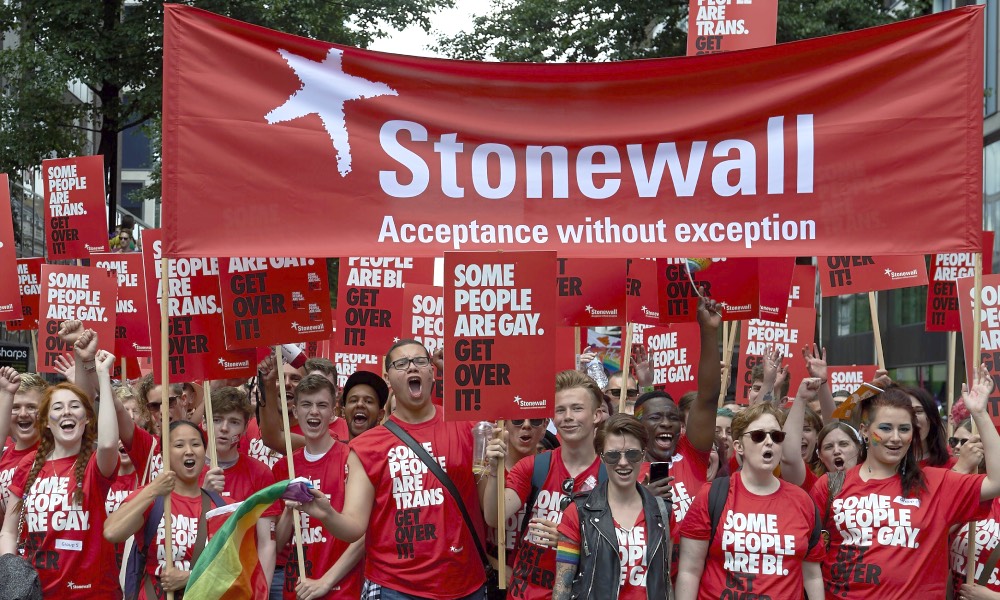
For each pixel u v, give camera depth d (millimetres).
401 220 6871
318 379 7891
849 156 6832
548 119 6973
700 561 6449
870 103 6840
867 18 25000
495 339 6770
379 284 11398
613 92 6977
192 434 7254
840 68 6852
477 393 6750
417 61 6930
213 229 6723
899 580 6398
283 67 6832
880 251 6785
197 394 9922
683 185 6930
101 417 7172
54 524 7273
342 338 11375
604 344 22297
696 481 7531
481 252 6773
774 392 9531
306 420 7844
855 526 6531
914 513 6453
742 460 7145
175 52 6734
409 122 6926
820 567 6461
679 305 8953
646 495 6434
